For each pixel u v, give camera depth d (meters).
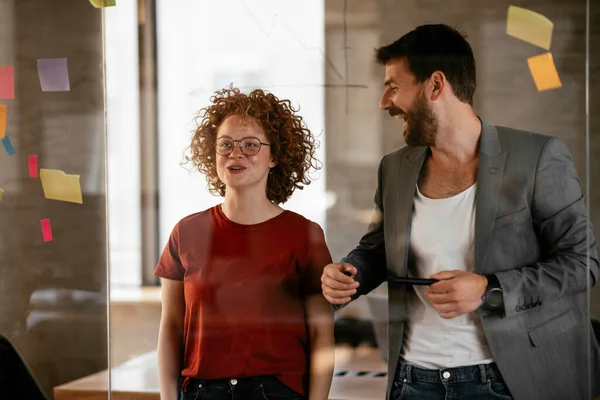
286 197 2.26
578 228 2.14
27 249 2.48
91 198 2.43
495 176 2.16
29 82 2.47
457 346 2.15
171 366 2.27
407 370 2.18
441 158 2.19
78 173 2.44
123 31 2.36
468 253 2.16
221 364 2.23
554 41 2.18
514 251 2.15
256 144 2.26
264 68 2.29
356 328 2.21
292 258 2.24
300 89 2.27
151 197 2.32
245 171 2.26
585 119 2.16
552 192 2.14
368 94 2.24
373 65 2.24
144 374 2.29
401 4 2.23
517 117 2.18
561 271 2.13
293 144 2.26
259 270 2.24
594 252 2.15
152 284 2.31
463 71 2.20
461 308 2.15
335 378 2.21
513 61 2.19
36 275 2.48
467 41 2.20
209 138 2.29
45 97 2.46
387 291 2.21
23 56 2.46
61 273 2.46
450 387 2.14
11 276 2.50
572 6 2.17
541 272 2.13
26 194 2.49
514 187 2.15
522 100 2.18
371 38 2.25
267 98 2.28
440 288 2.17
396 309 2.20
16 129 2.49
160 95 2.33
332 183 2.24
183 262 2.28
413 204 2.20
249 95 2.28
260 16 2.29
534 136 2.17
